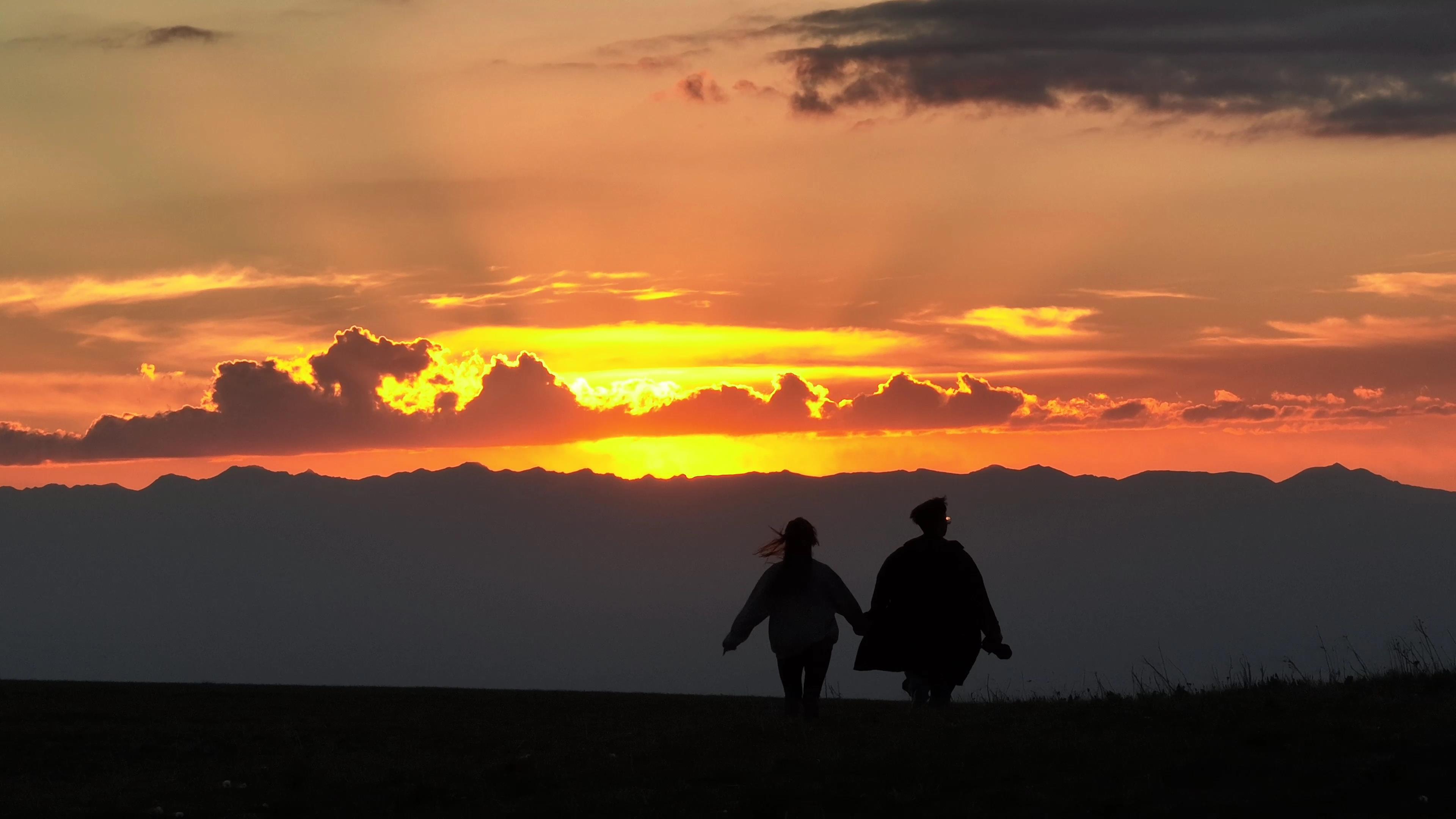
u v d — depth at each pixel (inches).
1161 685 991.6
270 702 1334.9
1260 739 719.1
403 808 697.0
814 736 821.9
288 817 690.8
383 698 1416.1
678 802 674.2
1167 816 616.1
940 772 705.0
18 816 690.8
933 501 1014.4
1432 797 615.2
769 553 948.6
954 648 976.3
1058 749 735.7
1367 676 946.7
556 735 968.3
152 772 828.0
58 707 1245.7
